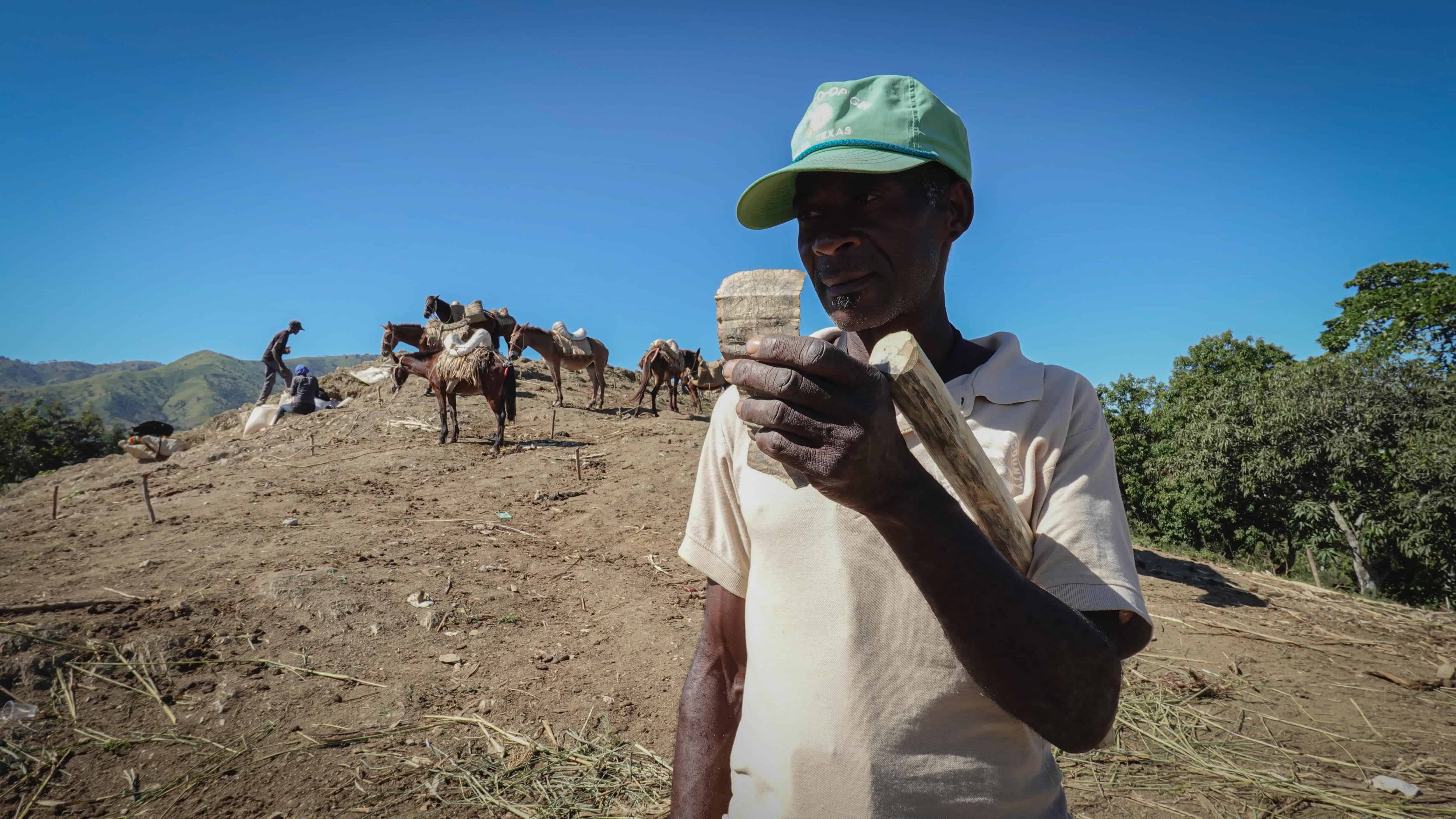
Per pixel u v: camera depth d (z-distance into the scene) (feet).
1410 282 105.60
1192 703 15.15
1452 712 15.35
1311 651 18.79
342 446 37.58
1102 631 2.84
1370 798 11.66
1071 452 3.29
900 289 3.22
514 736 12.46
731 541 4.10
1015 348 3.51
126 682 13.41
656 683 14.47
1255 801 11.49
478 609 17.37
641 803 10.77
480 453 35.37
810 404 2.00
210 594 16.96
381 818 10.32
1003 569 2.42
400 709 13.19
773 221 3.73
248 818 10.27
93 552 20.63
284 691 13.55
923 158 3.07
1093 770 12.32
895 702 3.24
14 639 13.80
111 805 10.48
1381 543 66.74
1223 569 28.35
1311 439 68.54
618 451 35.45
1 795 10.52
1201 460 74.23
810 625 3.38
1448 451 62.18
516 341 48.37
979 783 3.22
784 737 3.39
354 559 19.86
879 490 2.15
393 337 55.21
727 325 2.52
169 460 38.32
